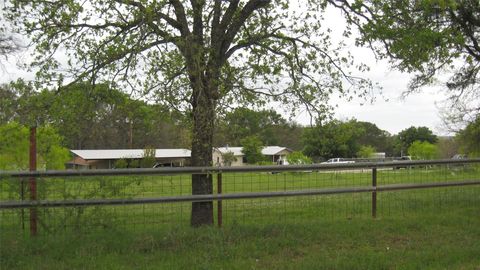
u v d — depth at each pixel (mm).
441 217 9828
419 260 6742
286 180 11820
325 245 7559
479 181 10914
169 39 8039
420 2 8852
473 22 13766
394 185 9977
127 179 7633
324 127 9836
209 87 8383
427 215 10148
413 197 12664
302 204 12117
